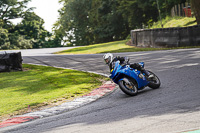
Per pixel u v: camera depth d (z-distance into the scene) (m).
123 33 76.50
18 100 10.62
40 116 8.16
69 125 6.66
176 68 13.82
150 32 29.45
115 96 9.80
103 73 15.62
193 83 9.75
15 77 16.30
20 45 80.62
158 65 15.75
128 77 9.49
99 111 7.80
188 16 41.06
